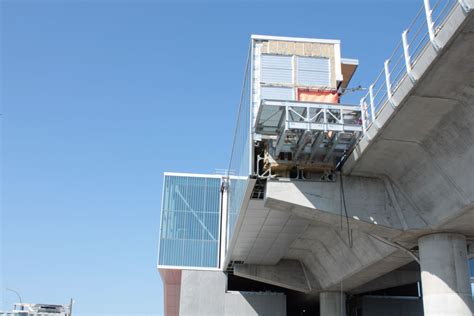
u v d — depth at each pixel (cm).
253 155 2614
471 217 2150
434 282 2320
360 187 2534
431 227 2323
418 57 1677
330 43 2953
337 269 4053
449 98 1797
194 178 5525
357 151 2336
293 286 4769
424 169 2219
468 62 1591
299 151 2444
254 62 2867
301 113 2303
